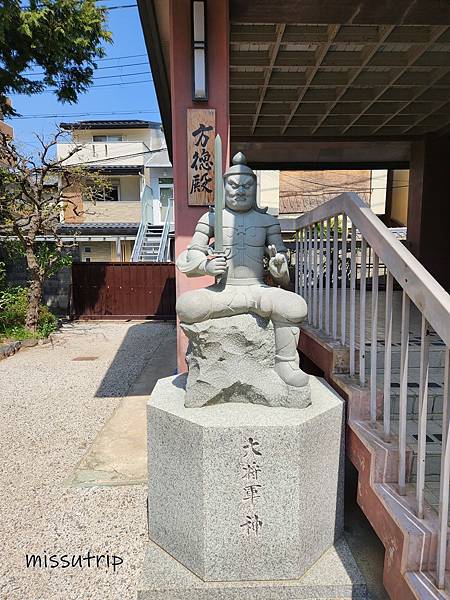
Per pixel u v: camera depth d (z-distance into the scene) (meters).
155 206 17.44
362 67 4.58
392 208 13.30
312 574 2.08
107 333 8.92
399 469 1.94
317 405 2.21
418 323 4.37
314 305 3.41
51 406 4.63
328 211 2.93
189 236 3.38
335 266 2.84
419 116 6.11
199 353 2.17
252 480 2.00
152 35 3.71
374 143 7.22
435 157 6.88
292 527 2.02
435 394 2.57
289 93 5.40
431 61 4.48
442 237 7.01
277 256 2.23
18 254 9.34
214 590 2.01
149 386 5.25
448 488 1.55
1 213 8.27
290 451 1.98
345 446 2.39
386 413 2.09
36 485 3.01
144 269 10.48
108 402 4.74
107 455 3.42
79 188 9.99
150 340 8.15
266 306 2.16
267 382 2.21
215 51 3.23
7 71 8.40
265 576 2.05
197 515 2.04
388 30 3.87
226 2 3.17
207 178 3.33
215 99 3.27
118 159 16.69
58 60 8.57
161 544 2.28
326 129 6.67
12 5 7.25
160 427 2.17
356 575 2.08
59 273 10.30
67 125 12.69
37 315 8.23
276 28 3.90
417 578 1.64
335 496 2.27
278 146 7.33
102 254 15.92
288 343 2.18
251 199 2.41
